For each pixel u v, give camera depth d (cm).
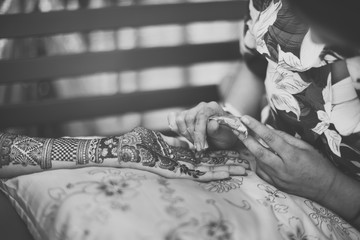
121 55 242
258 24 110
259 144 97
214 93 255
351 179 103
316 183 99
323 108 100
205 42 254
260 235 83
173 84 266
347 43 55
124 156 96
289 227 90
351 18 52
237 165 107
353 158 100
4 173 100
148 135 103
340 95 97
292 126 109
